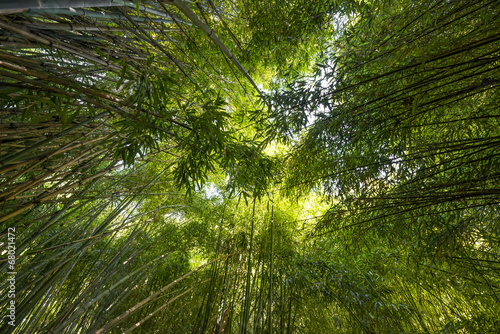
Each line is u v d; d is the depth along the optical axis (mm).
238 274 3186
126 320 2902
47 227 1795
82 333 2367
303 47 2777
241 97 3455
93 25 1653
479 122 1604
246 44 2758
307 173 2635
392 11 1645
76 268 2990
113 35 1905
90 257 3088
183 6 1441
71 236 2406
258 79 3695
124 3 1333
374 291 2623
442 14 1383
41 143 1434
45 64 1528
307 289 2723
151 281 3271
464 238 1856
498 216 1738
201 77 2781
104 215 3758
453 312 2504
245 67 2896
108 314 2342
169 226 3873
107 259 3137
